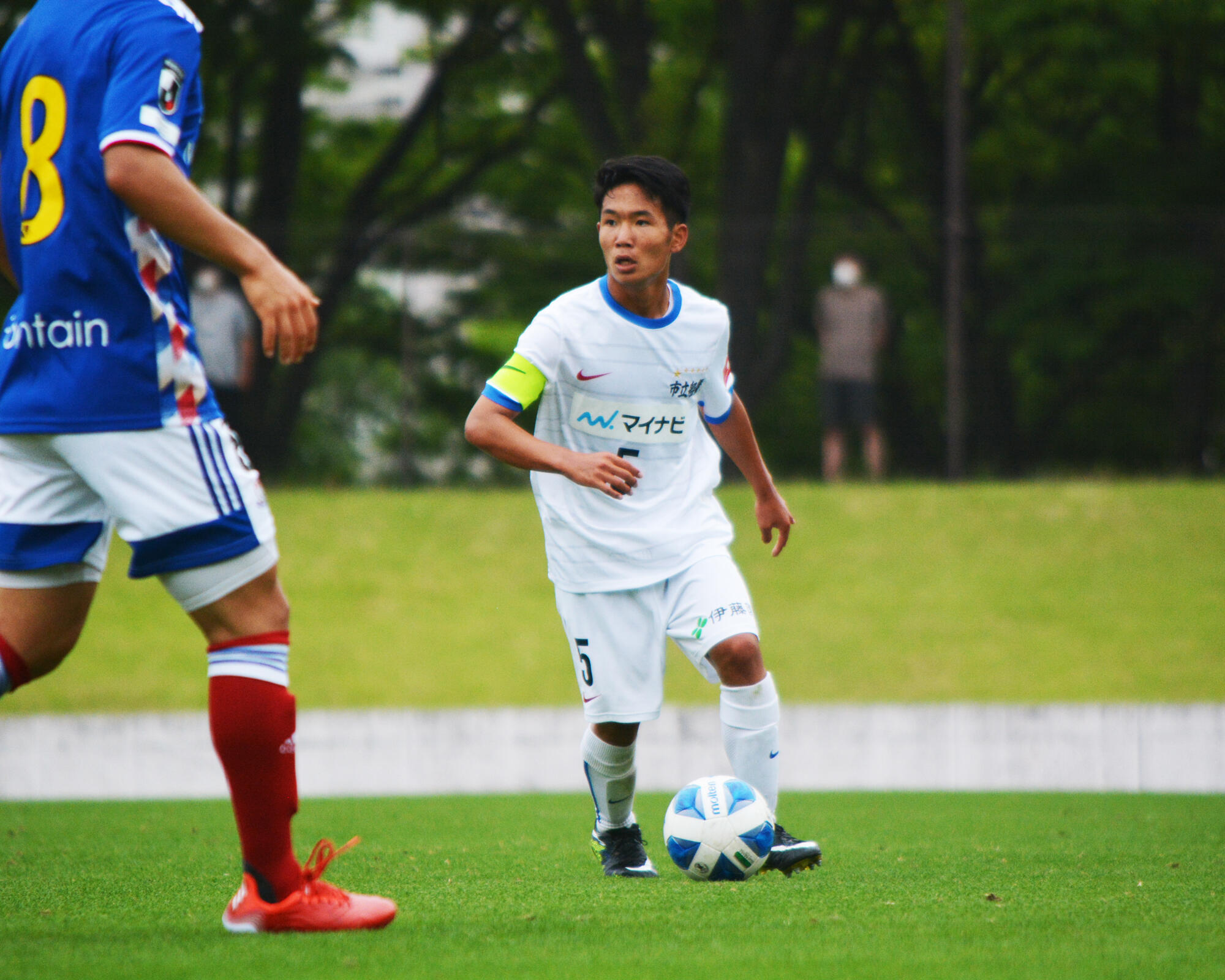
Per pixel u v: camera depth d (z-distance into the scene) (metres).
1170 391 70.56
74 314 10.56
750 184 73.00
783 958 10.33
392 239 66.50
